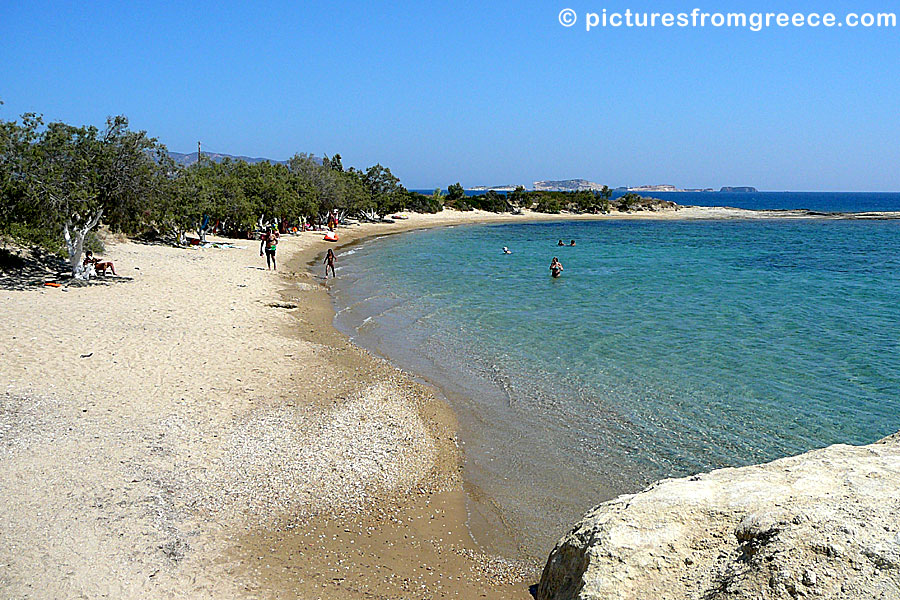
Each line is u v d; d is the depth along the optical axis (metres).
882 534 5.09
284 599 7.76
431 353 19.38
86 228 25.59
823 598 4.72
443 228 85.69
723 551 5.55
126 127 25.38
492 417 14.09
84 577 7.72
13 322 18.44
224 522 9.24
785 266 42.53
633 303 28.03
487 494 10.71
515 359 18.69
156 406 13.20
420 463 11.69
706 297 29.66
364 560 8.71
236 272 33.00
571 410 14.51
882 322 23.80
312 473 10.91
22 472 9.98
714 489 6.39
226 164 58.88
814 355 18.95
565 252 52.59
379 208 88.00
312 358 18.03
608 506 6.78
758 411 14.29
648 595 5.34
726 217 121.75
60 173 23.16
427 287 32.69
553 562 6.77
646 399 15.17
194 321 20.95
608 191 134.12
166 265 32.66
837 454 7.13
